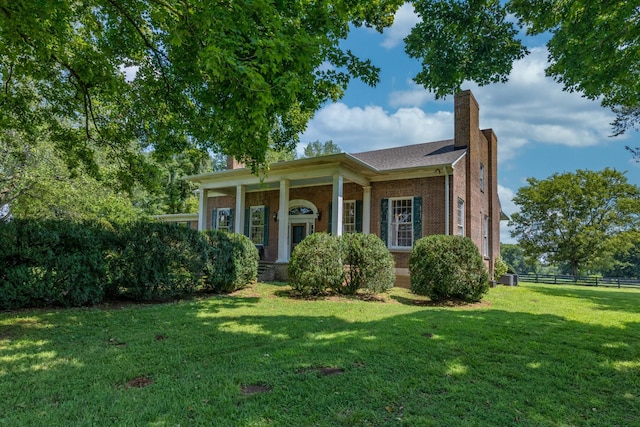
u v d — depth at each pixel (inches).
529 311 334.6
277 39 149.7
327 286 405.1
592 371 163.3
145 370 151.7
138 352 176.4
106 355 170.6
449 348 194.1
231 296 383.2
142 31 272.1
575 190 1097.4
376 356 176.7
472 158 588.4
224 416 111.7
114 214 630.5
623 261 1573.6
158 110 324.5
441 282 370.6
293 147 366.9
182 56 240.5
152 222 348.5
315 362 165.8
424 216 534.9
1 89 310.7
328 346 193.0
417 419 112.6
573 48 228.7
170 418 109.2
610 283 967.0
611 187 1082.1
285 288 455.2
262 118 176.1
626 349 201.0
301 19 194.4
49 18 214.7
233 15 152.0
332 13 217.5
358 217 594.6
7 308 263.9
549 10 216.5
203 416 111.1
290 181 606.9
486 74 222.4
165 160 354.6
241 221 601.9
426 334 225.5
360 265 401.4
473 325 254.7
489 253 684.7
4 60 283.9
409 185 552.7
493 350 193.3
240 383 139.4
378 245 412.2
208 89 229.0
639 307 383.2
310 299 376.8
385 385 139.5
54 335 204.1
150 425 104.9
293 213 669.9
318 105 256.7
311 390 133.1
